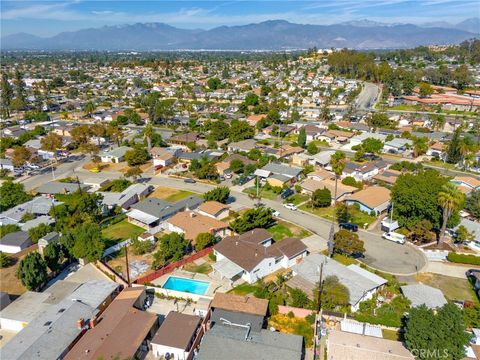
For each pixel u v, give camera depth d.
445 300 49.50
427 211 65.69
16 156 109.06
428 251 65.00
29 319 46.50
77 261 63.19
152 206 79.81
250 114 176.75
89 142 130.38
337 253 64.44
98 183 96.31
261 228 69.88
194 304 51.88
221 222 70.94
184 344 41.69
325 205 83.06
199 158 112.25
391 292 53.16
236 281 56.97
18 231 69.69
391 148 120.62
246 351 40.00
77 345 41.53
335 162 98.38
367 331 45.06
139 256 64.50
